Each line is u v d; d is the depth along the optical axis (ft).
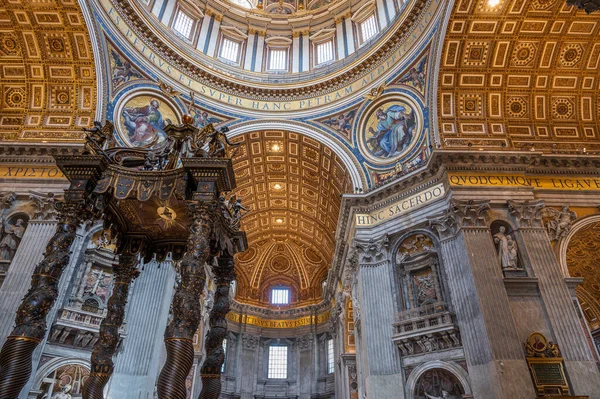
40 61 53.26
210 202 26.78
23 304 23.08
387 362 46.19
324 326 99.50
